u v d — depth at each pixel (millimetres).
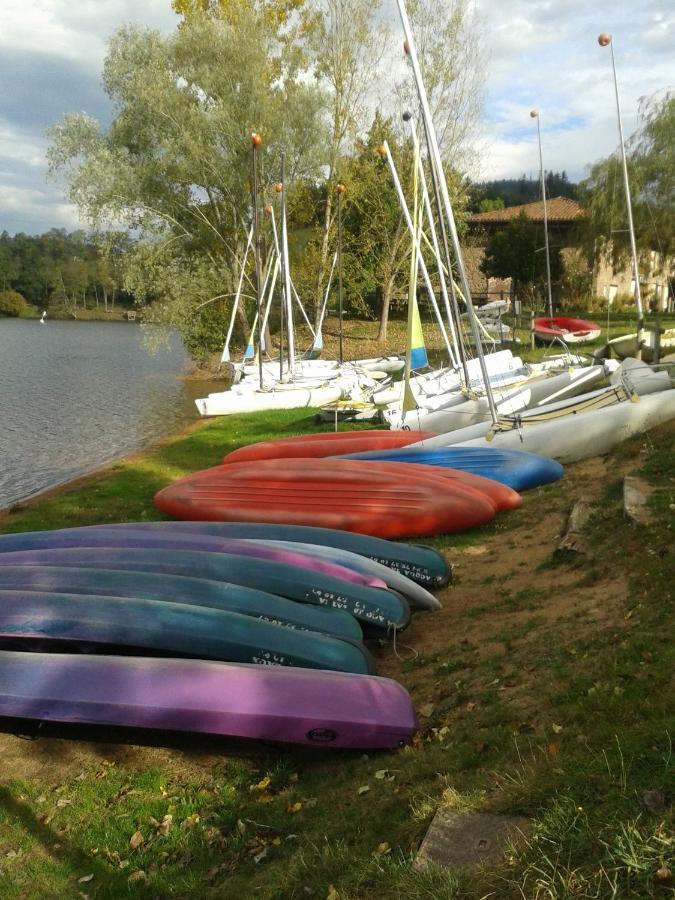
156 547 8508
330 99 34750
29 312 104250
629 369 15883
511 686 5473
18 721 6246
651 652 5086
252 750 5676
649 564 6812
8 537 9156
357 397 22109
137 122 33188
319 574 7566
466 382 17453
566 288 40375
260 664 5973
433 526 10250
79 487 15039
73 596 6648
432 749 4918
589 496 9898
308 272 39031
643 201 32312
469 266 48094
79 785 5422
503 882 3117
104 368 38312
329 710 5293
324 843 4164
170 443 19406
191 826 4844
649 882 2869
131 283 34375
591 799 3469
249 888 4004
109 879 4473
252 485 11219
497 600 7633
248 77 32219
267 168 33875
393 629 7094
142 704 5441
